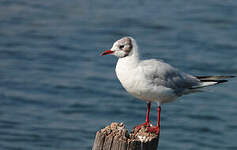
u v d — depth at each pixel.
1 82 20.73
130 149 7.66
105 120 17.83
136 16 30.67
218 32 27.41
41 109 18.58
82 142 16.25
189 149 15.88
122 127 8.09
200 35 26.84
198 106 19.09
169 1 34.41
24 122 17.47
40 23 29.33
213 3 33.44
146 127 9.67
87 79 21.36
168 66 10.14
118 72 9.88
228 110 18.67
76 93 20.05
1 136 16.34
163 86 9.86
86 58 23.83
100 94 20.00
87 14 31.30
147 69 9.73
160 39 26.30
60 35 27.17
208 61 22.86
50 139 16.36
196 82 10.46
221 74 21.33
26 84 20.66
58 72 22.06
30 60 23.41
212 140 16.52
